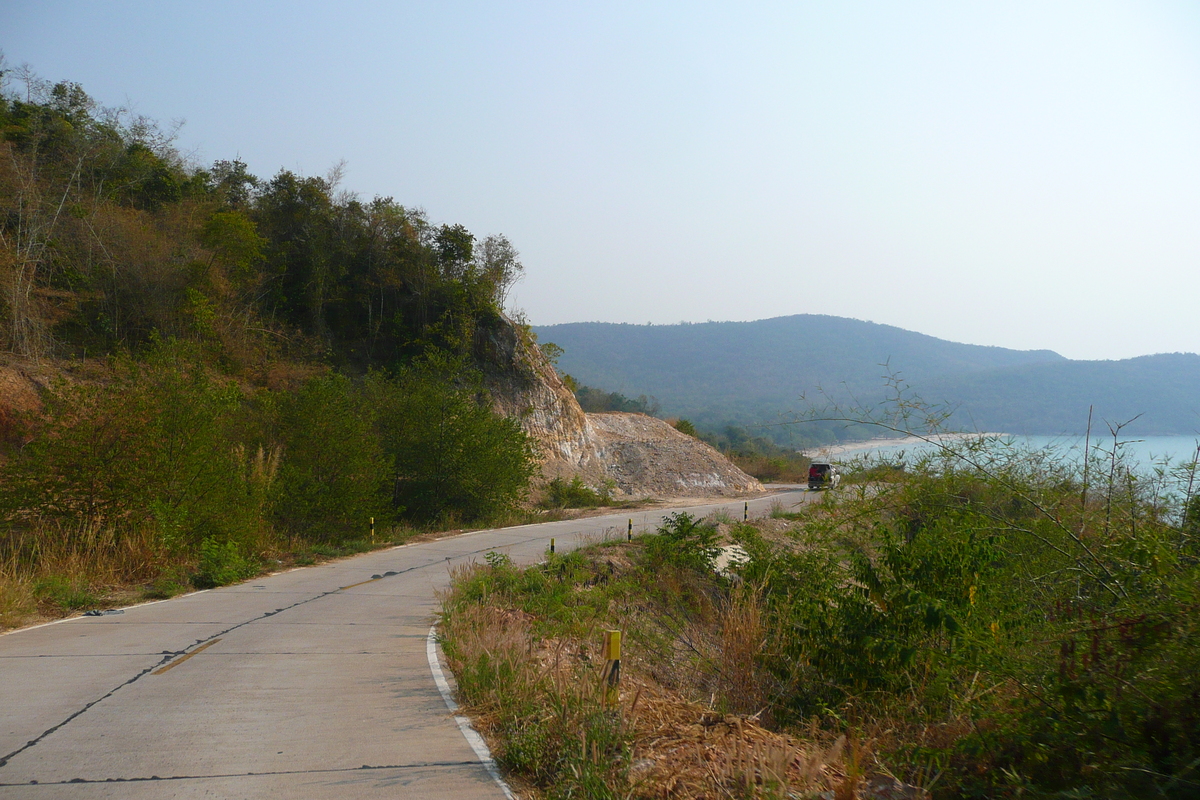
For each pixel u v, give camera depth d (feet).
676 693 30.48
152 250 104.22
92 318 96.89
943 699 25.05
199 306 104.88
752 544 42.65
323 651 33.35
